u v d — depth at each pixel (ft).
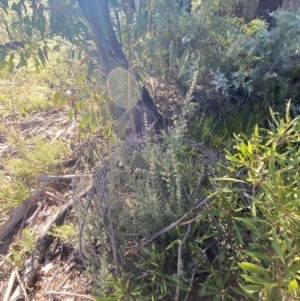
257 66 9.36
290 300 4.02
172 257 5.40
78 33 7.29
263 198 4.94
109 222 5.56
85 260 5.96
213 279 5.21
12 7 6.73
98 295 5.62
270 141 5.04
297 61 9.97
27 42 7.14
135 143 6.32
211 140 7.85
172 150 5.57
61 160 8.89
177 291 4.82
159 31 7.22
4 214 7.97
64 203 7.59
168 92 9.65
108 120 8.32
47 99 11.62
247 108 9.01
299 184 4.37
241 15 14.15
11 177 8.71
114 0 6.69
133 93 7.93
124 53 8.43
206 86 9.93
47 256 6.86
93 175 6.08
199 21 9.55
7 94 11.96
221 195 4.94
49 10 6.93
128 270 5.52
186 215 5.19
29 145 9.79
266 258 4.31
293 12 10.21
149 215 5.41
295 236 4.31
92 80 8.41
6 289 6.41
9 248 7.25
